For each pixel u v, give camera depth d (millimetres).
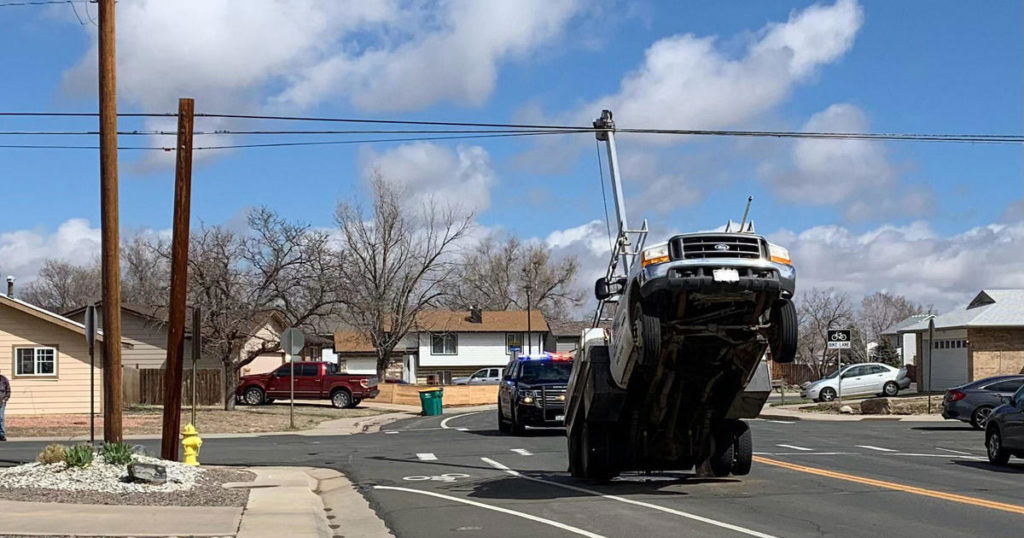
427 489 15617
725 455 15680
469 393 55000
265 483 15906
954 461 19266
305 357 64875
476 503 13703
